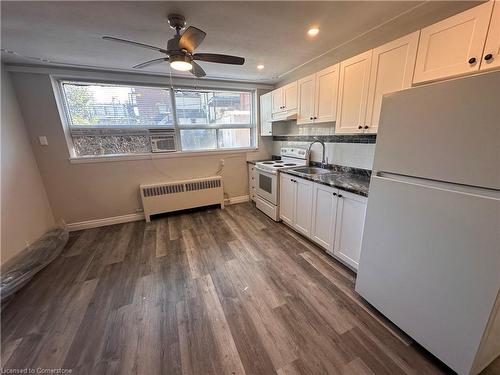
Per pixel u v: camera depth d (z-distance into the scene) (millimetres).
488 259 938
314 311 1612
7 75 2459
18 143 2496
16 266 2148
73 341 1404
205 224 3234
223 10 1590
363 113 1950
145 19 1685
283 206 3061
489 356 1110
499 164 879
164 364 1257
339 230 2084
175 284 1945
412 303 1289
